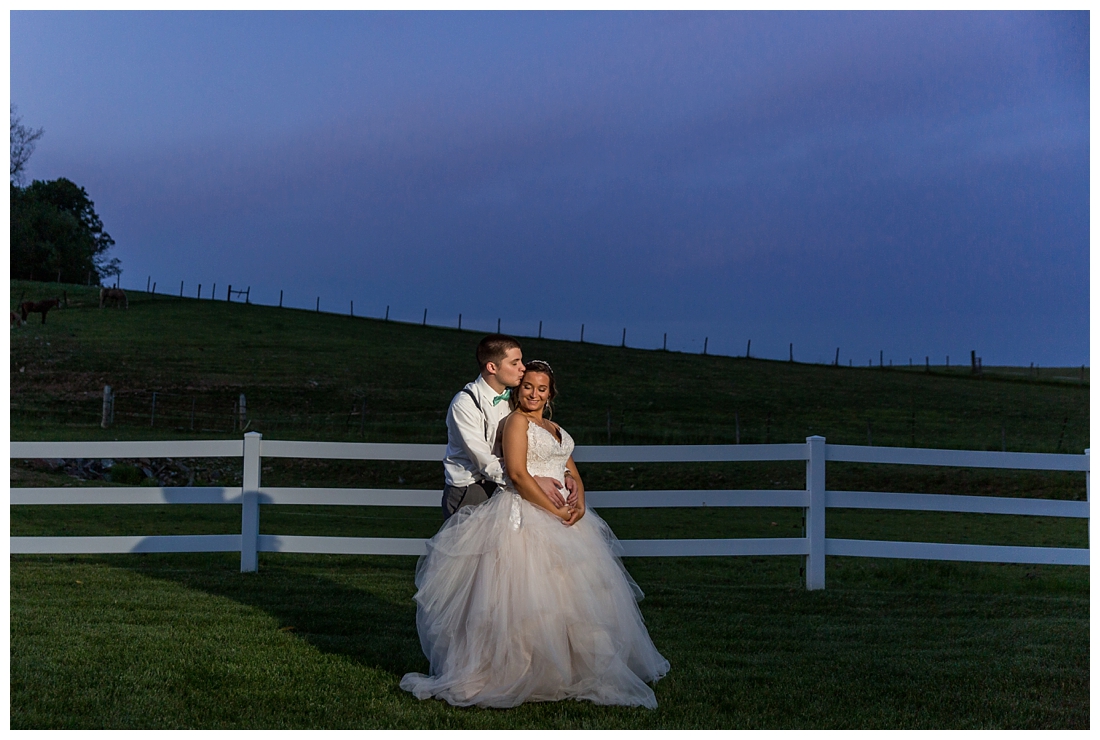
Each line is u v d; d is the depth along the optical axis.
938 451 8.02
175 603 6.69
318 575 8.19
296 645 5.59
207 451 8.12
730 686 4.98
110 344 38.81
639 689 4.68
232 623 6.11
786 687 4.98
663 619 6.65
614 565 4.89
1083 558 8.09
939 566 10.66
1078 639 6.15
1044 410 34.28
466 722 4.32
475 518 4.78
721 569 10.05
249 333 44.81
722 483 21.52
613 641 4.66
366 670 5.11
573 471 5.12
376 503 8.20
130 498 8.09
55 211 78.62
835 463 23.16
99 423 26.16
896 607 7.20
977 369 47.69
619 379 39.84
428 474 21.86
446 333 51.81
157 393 31.45
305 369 37.31
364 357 41.12
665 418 31.61
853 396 37.19
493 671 4.55
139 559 9.27
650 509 18.05
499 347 4.93
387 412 31.33
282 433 26.73
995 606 7.26
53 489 8.02
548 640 4.51
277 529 12.50
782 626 6.48
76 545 8.00
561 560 4.63
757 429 29.92
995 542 14.13
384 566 9.20
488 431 4.98
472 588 4.72
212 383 33.62
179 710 4.40
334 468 22.03
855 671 5.32
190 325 45.47
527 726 4.27
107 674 4.88
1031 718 4.55
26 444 8.02
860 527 15.52
